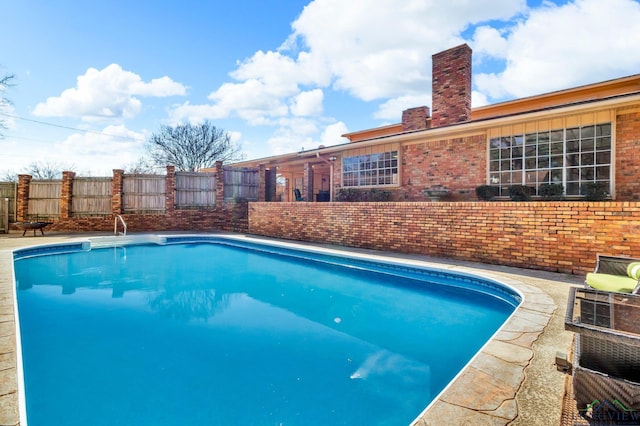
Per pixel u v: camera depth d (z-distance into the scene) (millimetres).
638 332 2025
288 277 7840
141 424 2777
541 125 8445
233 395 3178
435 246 7703
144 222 14383
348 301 6094
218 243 12430
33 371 3625
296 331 4742
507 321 3627
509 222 6621
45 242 10250
